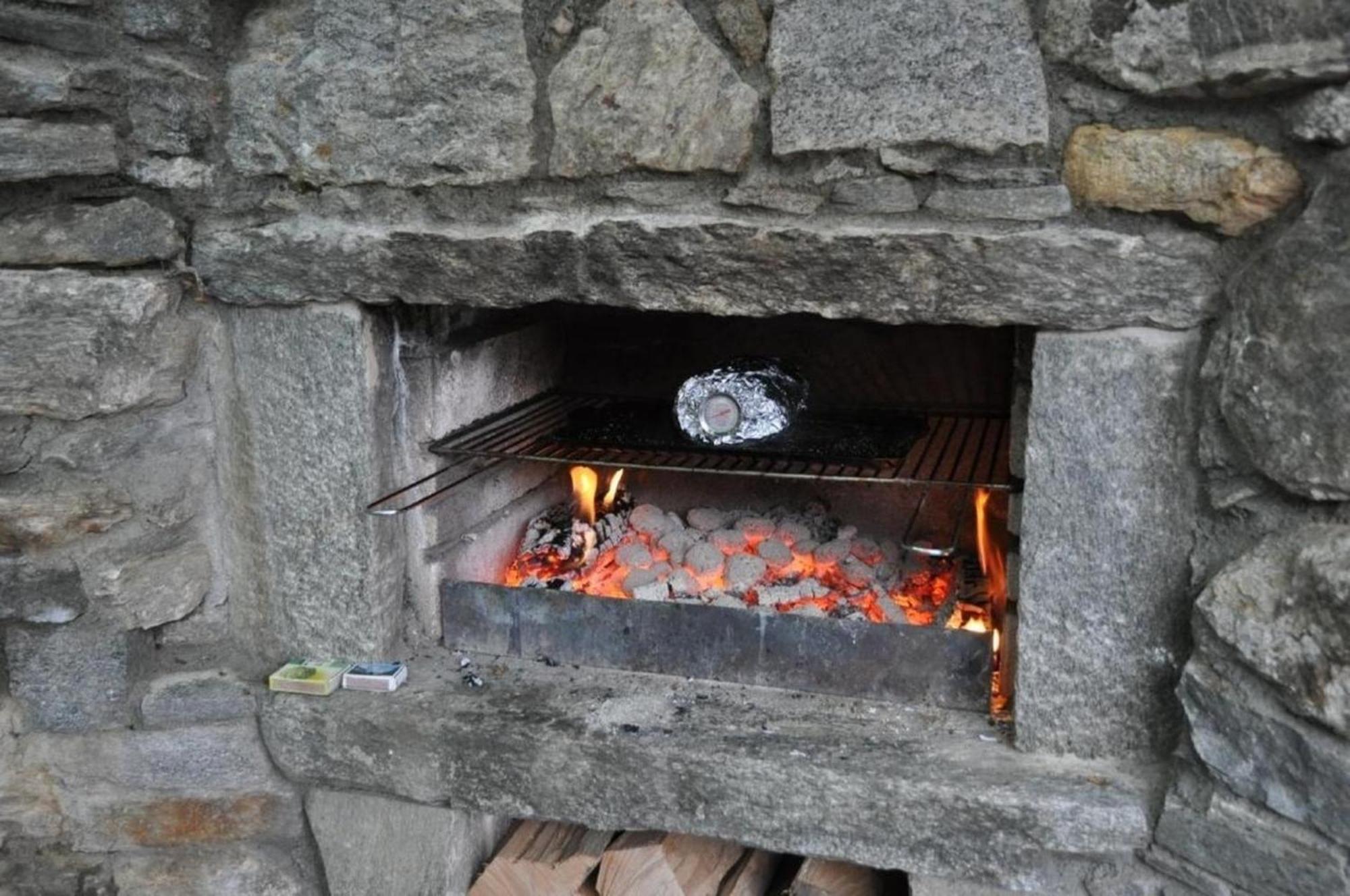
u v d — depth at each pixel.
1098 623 1.65
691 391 1.99
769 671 1.96
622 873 1.89
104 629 1.94
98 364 1.81
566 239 1.72
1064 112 1.50
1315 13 1.30
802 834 1.77
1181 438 1.55
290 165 1.81
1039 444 1.62
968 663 1.86
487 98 1.71
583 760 1.83
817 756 1.76
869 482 1.84
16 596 1.91
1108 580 1.63
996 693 1.91
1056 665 1.69
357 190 1.81
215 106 1.83
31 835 2.05
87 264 1.83
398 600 2.07
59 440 1.86
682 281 1.69
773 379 2.01
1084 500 1.61
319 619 2.02
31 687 1.98
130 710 1.99
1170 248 1.48
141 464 1.93
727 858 1.96
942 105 1.53
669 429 2.18
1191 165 1.44
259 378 1.94
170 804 2.04
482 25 1.69
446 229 1.77
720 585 2.20
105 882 2.06
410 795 1.94
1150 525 1.59
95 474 1.89
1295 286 1.37
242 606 2.07
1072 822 1.63
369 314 1.89
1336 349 1.35
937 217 1.58
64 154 1.77
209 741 2.00
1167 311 1.51
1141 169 1.46
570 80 1.67
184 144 1.83
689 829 1.82
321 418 1.92
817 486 2.42
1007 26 1.49
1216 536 1.55
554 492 2.55
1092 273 1.52
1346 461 1.36
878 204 1.59
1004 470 2.03
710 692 1.96
